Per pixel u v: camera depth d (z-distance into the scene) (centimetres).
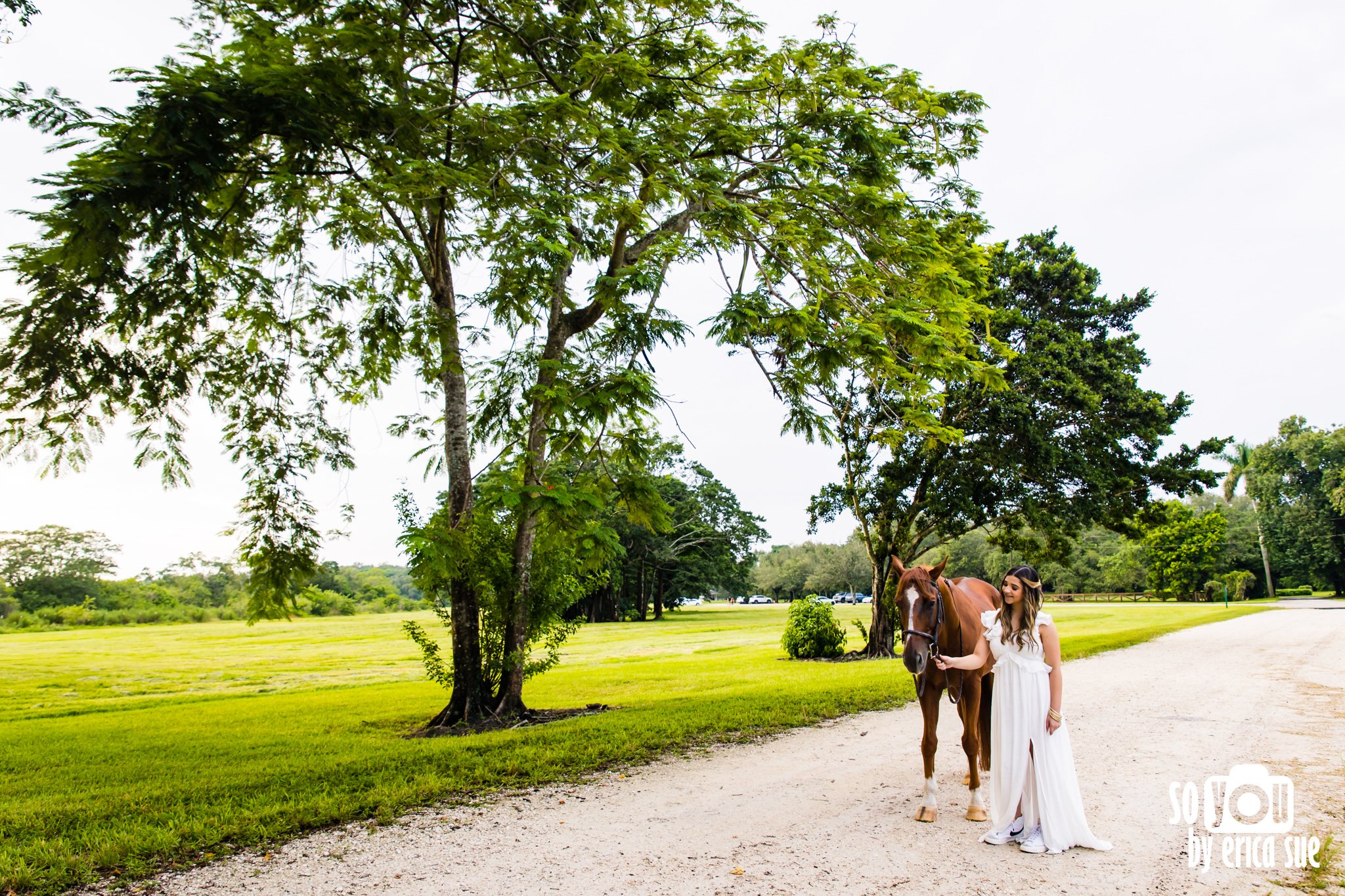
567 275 1273
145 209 729
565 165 1079
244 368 1167
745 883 466
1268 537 7862
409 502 1207
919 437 2225
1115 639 2356
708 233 1052
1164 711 1079
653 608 9119
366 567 12138
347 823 622
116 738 1213
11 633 6344
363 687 2081
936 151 1314
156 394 927
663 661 2511
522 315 1247
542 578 1279
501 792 721
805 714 1135
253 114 830
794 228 1113
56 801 737
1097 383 2252
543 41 1086
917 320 1084
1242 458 7994
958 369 1185
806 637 2416
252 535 1192
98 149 763
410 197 920
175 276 867
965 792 676
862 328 1088
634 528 5956
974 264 1276
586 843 557
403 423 1364
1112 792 659
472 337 1324
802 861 503
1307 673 1550
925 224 1206
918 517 2605
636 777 778
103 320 825
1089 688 1338
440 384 1412
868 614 6200
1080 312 2444
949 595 623
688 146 1143
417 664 2920
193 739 1176
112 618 7969
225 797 706
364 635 5103
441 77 1099
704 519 6881
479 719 1196
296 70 856
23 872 503
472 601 1233
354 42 939
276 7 990
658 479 1572
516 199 1020
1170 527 7244
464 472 1252
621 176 1042
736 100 1254
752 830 579
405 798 681
